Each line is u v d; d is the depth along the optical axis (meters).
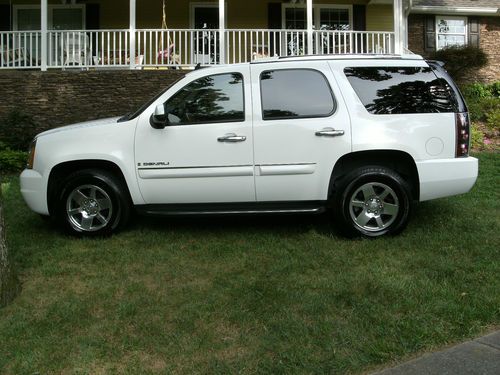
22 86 11.43
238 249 4.66
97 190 5.02
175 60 12.37
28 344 3.03
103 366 2.81
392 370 2.75
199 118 4.88
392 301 3.49
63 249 4.69
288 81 4.91
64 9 14.66
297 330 3.13
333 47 12.61
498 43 16.83
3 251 3.57
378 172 4.80
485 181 7.44
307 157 4.80
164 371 2.76
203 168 4.83
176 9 14.62
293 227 5.33
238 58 13.01
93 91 11.51
